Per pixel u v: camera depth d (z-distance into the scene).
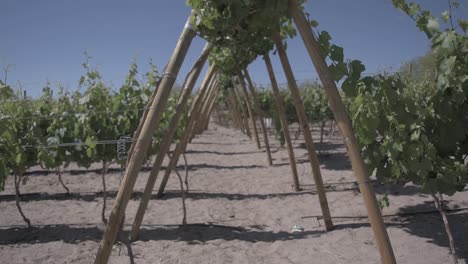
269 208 6.14
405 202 5.88
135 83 6.55
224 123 31.53
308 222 5.32
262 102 19.33
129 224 5.45
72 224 5.51
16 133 5.69
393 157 3.44
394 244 4.29
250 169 9.84
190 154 12.91
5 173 4.75
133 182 2.90
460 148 3.96
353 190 6.82
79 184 8.21
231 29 4.21
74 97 7.08
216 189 7.63
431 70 6.21
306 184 7.62
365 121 3.37
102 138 6.05
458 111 3.74
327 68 2.97
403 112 3.54
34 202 6.80
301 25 3.01
